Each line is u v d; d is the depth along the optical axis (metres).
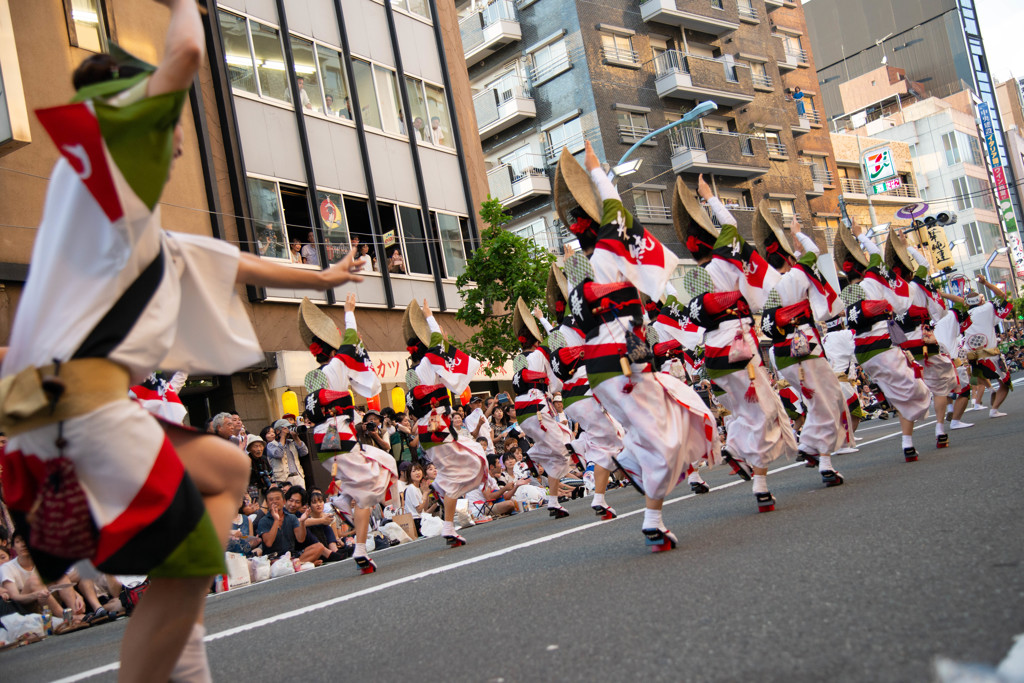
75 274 2.36
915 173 68.12
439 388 9.27
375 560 9.50
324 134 21.02
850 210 51.25
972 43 82.25
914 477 7.01
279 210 19.52
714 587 3.99
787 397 10.56
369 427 11.34
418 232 23.16
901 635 2.85
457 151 25.14
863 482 7.32
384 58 23.38
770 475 9.98
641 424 5.35
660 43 38.78
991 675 2.37
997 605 3.00
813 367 7.45
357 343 8.77
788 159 43.81
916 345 9.79
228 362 2.73
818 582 3.75
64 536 2.29
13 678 5.28
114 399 2.36
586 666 3.08
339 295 20.23
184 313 2.66
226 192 18.53
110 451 2.32
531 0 36.59
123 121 2.25
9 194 14.35
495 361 20.94
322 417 8.45
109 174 2.26
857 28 83.19
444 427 9.18
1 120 13.55
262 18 20.11
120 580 9.55
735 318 6.68
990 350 12.95
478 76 38.97
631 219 5.72
